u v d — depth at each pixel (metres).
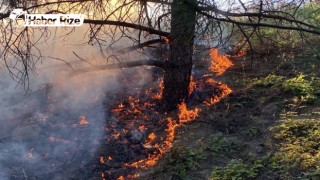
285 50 7.88
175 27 5.22
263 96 6.33
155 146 5.60
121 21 5.52
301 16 6.05
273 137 5.07
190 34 5.25
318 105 5.70
